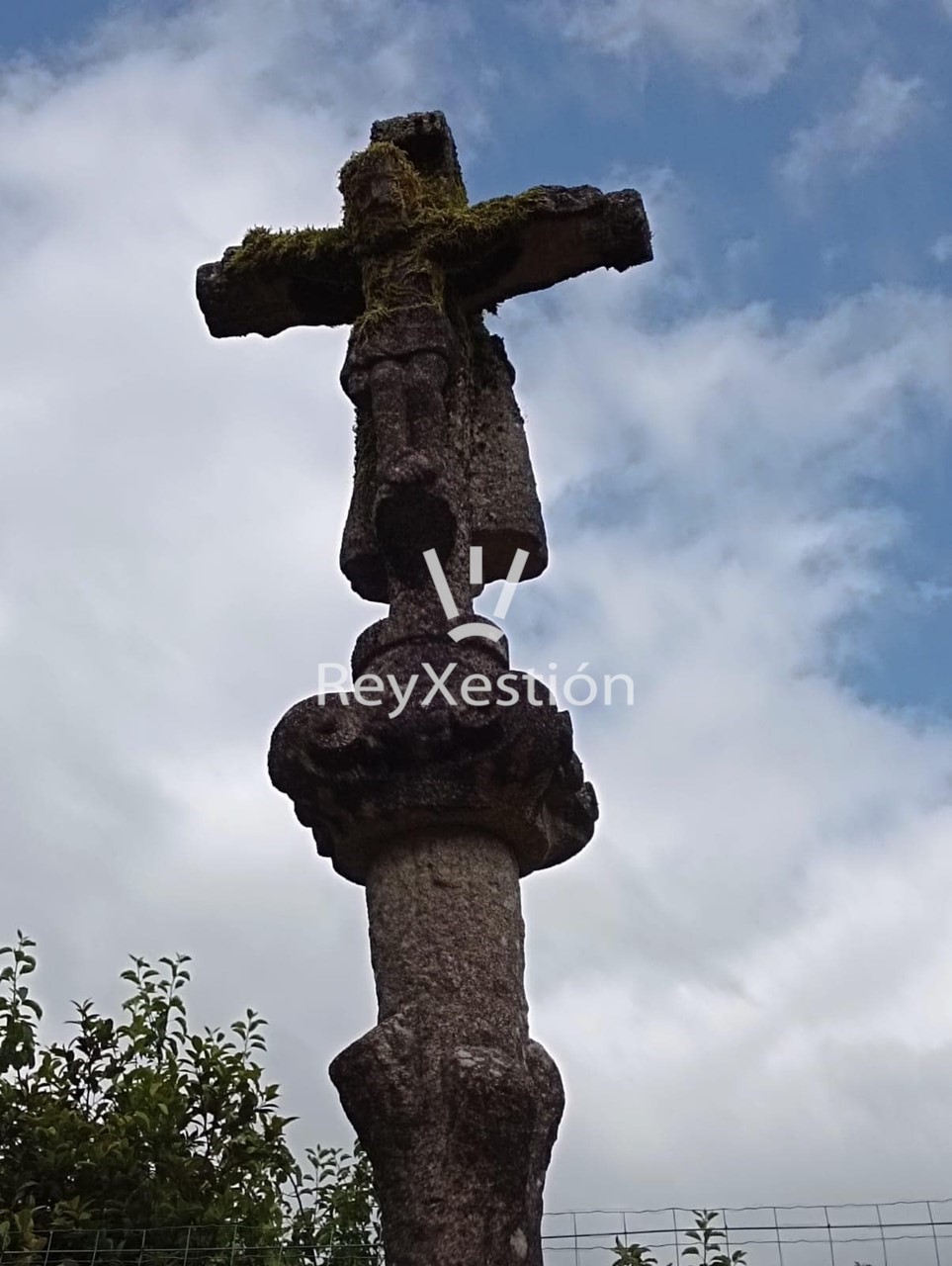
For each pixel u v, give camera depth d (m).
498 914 6.73
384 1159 6.15
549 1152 6.44
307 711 6.82
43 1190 7.92
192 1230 7.61
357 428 8.11
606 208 8.03
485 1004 6.46
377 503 7.35
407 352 7.71
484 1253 5.94
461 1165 6.05
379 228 8.14
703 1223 6.59
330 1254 8.14
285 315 8.69
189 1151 8.31
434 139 8.64
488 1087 6.14
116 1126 8.08
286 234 8.48
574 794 7.17
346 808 6.80
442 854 6.79
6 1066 8.38
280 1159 8.52
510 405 8.38
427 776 6.72
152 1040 8.71
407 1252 5.97
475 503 7.99
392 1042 6.31
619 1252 6.71
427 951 6.57
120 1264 7.21
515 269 8.23
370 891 6.91
